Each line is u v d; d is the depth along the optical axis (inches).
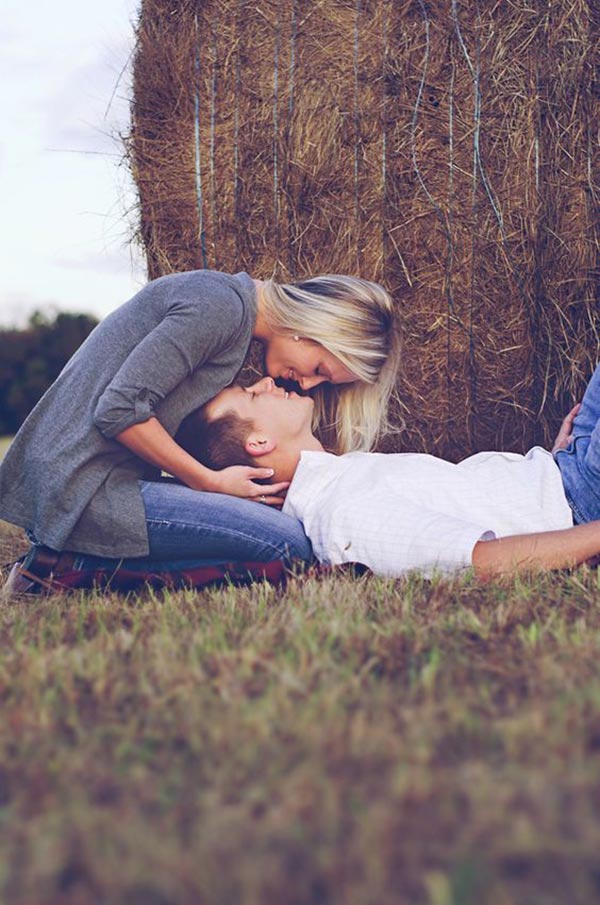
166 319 112.0
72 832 43.4
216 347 113.6
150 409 109.1
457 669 66.2
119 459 113.2
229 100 149.6
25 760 53.7
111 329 116.1
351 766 49.7
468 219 146.3
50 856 40.9
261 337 122.3
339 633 76.0
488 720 56.6
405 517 101.4
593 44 143.9
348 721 55.9
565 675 63.7
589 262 146.7
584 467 111.1
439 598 90.5
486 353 148.9
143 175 153.4
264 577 108.0
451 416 151.2
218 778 48.4
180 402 114.0
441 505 109.0
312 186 147.6
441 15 144.5
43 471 111.2
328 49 146.3
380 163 146.4
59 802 47.3
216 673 68.4
